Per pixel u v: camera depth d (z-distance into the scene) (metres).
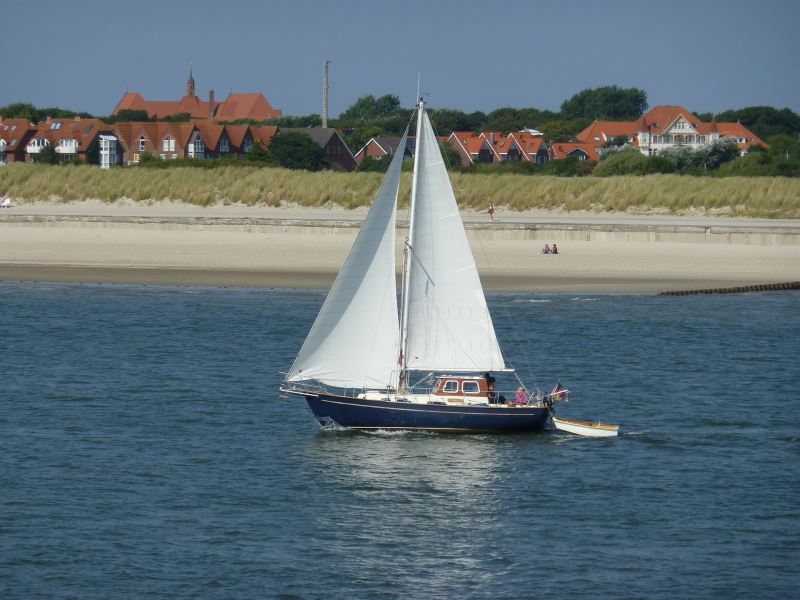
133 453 157.75
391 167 165.75
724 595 115.31
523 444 164.62
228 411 181.62
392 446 162.88
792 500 140.88
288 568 120.31
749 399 190.75
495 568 121.12
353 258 167.00
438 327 168.25
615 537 129.25
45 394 190.12
